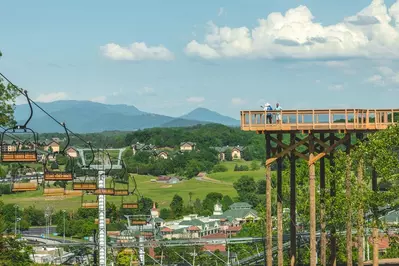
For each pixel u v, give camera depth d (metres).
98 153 84.44
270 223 70.62
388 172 62.81
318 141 68.75
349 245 68.94
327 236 88.88
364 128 66.44
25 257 69.50
